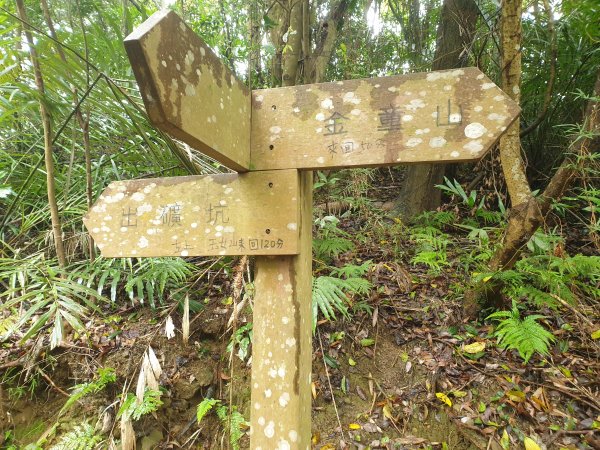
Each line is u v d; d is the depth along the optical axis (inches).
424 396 75.9
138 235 45.7
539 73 132.0
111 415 77.0
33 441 78.1
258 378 44.6
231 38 121.1
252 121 41.9
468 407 72.0
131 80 82.7
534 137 136.3
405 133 37.2
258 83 131.3
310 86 40.3
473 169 145.5
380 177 169.5
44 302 71.4
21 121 94.4
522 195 76.0
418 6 162.7
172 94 27.7
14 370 81.4
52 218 82.4
